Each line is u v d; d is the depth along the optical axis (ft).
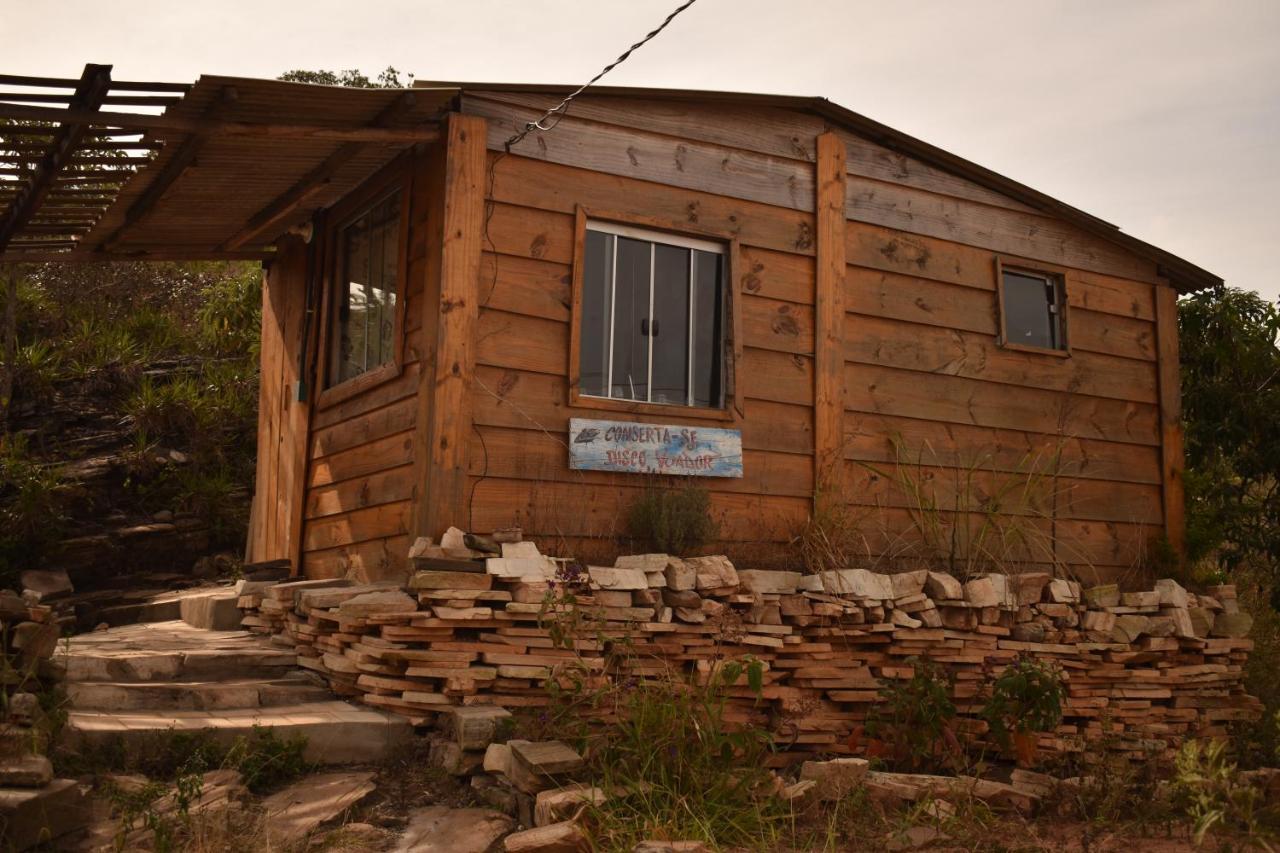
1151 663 27.04
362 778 18.06
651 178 24.31
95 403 40.45
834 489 25.64
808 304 26.25
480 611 19.65
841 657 23.22
